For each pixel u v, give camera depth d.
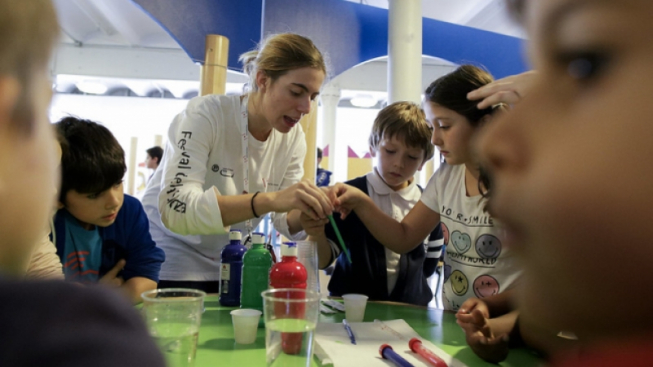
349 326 0.84
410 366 0.64
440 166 1.26
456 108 0.96
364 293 1.33
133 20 4.62
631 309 0.15
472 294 1.05
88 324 0.22
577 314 0.16
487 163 0.19
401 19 2.47
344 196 1.17
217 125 1.18
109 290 0.25
